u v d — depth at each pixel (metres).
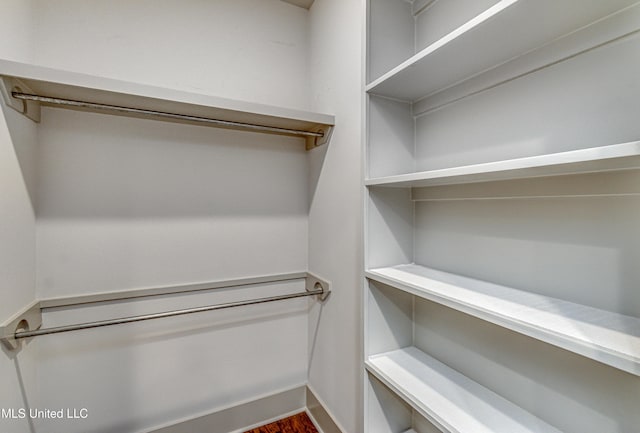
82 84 1.06
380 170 1.06
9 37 1.09
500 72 0.85
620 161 0.51
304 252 1.85
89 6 1.36
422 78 0.93
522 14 0.62
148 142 1.47
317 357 1.72
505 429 0.73
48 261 1.28
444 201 1.04
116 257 1.41
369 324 1.05
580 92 0.69
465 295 0.76
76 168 1.33
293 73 1.82
